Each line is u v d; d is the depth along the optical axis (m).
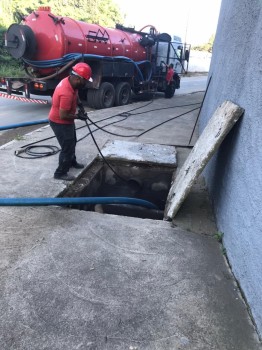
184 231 3.27
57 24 8.04
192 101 13.02
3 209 3.38
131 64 10.81
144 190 5.45
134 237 3.08
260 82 2.53
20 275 2.45
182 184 3.65
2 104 10.28
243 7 3.60
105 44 9.48
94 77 9.42
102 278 2.48
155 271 2.62
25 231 3.04
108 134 6.78
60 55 8.18
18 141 5.70
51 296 2.27
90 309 2.18
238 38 3.66
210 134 3.51
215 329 2.11
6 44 8.25
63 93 3.71
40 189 3.92
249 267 2.31
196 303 2.31
